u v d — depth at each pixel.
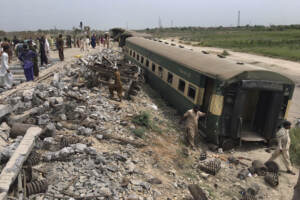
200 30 141.12
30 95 10.41
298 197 6.16
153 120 11.83
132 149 8.49
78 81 14.69
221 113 9.62
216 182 7.95
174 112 13.86
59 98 10.56
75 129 8.89
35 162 6.53
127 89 14.42
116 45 44.75
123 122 10.26
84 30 34.88
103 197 5.69
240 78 9.22
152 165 7.96
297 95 19.89
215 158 9.19
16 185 5.16
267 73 9.44
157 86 16.94
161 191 6.70
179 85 13.10
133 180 6.70
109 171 6.84
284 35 75.88
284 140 8.67
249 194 7.27
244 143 10.84
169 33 124.62
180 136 10.77
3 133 7.40
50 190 5.69
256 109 10.81
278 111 9.94
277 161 9.68
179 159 8.82
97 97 12.74
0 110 7.82
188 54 13.69
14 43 23.02
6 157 5.98
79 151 7.29
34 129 7.05
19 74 15.85
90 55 24.47
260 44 57.31
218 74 9.64
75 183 6.06
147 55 19.20
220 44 60.03
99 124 9.64
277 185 8.03
